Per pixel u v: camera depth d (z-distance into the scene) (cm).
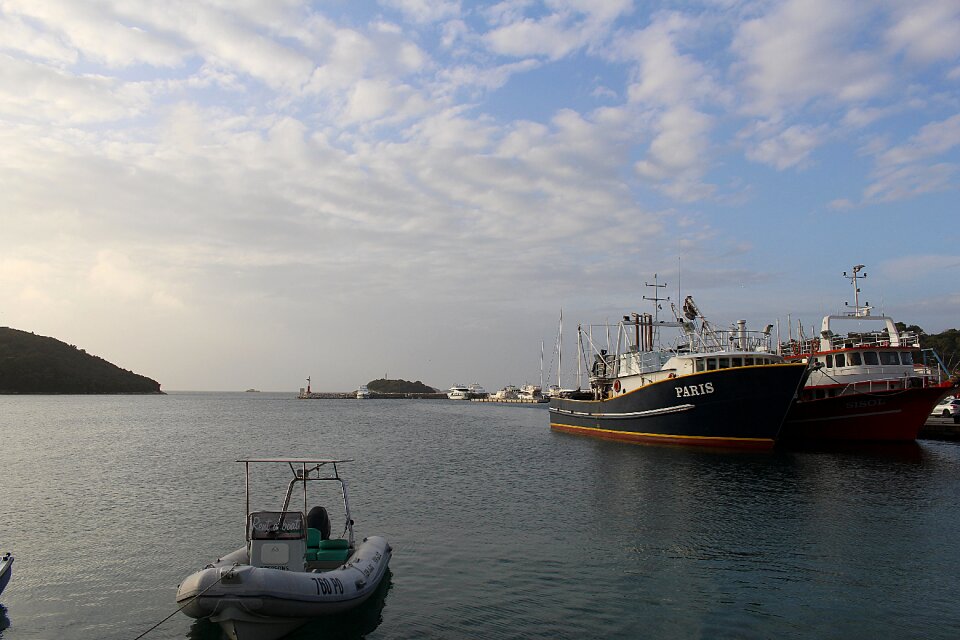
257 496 3052
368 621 1449
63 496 3070
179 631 1431
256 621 1244
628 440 5341
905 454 4328
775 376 4159
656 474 3609
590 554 1994
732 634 1402
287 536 1429
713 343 5281
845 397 4669
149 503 2881
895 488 3117
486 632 1401
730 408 4372
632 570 1831
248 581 1230
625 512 2605
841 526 2345
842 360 4962
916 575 1791
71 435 6856
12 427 8025
